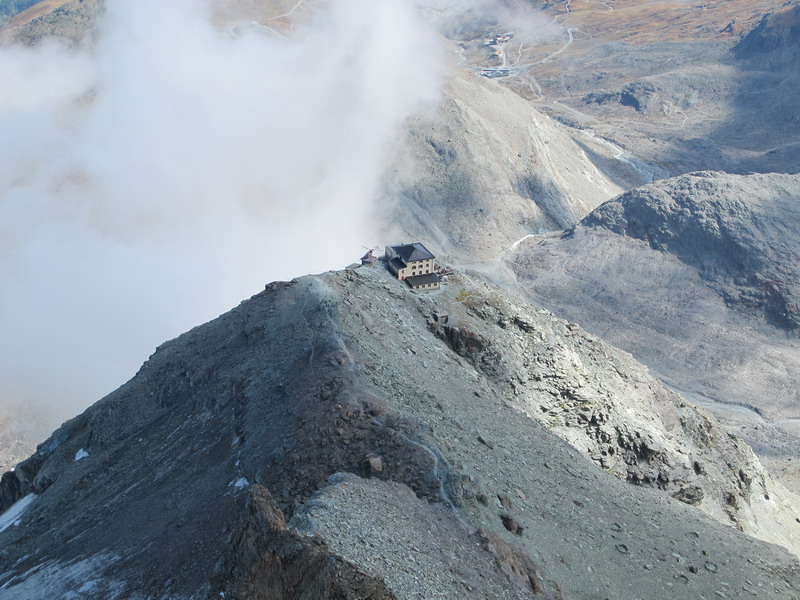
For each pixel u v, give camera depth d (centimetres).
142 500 10100
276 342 11738
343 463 8844
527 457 10975
